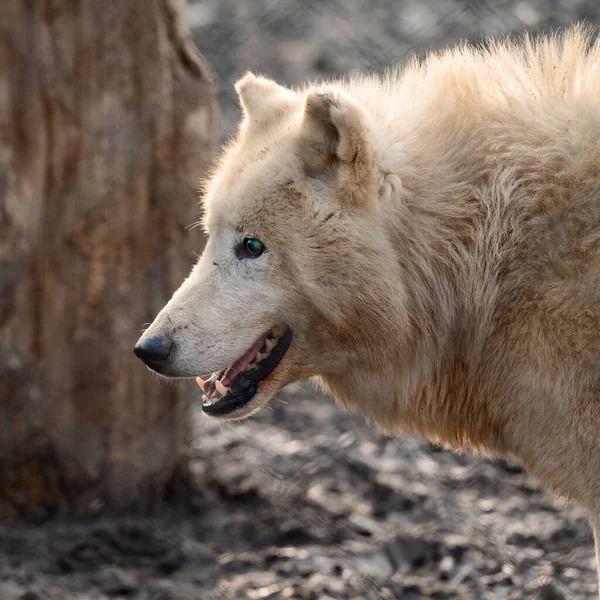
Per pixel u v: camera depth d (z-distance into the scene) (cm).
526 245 762
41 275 1032
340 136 752
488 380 798
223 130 1909
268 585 973
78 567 993
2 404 1041
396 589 975
